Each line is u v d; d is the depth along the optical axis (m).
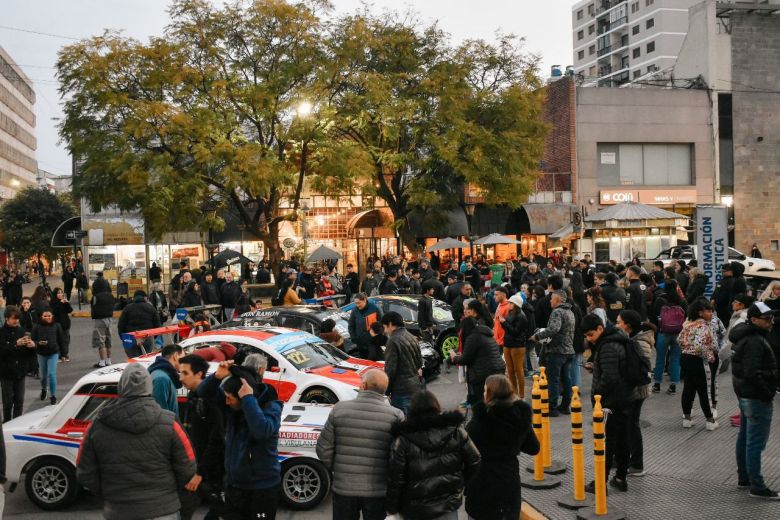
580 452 7.11
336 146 26.00
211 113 24.28
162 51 24.20
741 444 7.45
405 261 33.19
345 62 26.47
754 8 38.47
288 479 7.74
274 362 10.00
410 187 29.53
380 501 5.34
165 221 25.20
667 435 9.55
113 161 23.78
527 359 13.95
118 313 28.03
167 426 4.79
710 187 38.31
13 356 10.88
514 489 5.47
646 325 8.21
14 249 56.88
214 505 5.88
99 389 8.14
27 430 8.04
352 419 5.42
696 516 6.72
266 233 27.55
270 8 24.98
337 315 14.45
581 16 102.19
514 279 22.94
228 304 19.55
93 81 23.67
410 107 27.69
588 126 37.31
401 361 9.01
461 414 5.12
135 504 4.67
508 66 31.38
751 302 9.91
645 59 89.62
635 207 28.09
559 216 35.88
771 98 38.84
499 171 29.38
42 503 7.95
